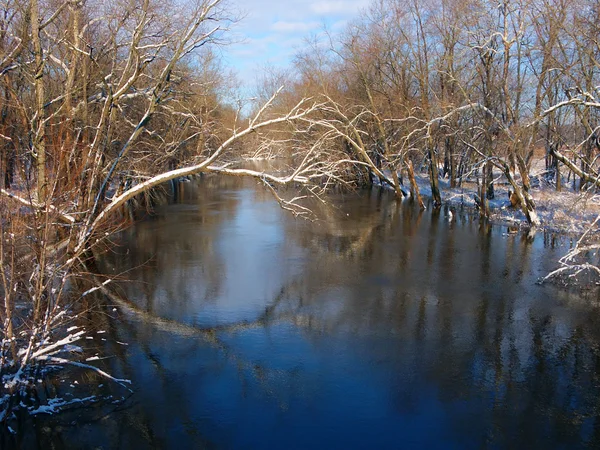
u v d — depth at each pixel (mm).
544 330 10266
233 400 7656
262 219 22297
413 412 7375
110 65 16031
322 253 16297
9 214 7559
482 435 6871
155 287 12812
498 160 21062
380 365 8773
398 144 30469
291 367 8688
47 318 8055
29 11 11469
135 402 7578
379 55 28281
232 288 12820
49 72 14133
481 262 15266
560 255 15961
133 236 18578
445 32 24812
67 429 6934
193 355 9102
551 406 7566
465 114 26172
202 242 17672
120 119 16781
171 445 6605
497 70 21453
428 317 10961
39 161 9602
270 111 28109
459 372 8555
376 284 13211
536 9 18688
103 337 9820
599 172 17797
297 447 6578
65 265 8703
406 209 25594
